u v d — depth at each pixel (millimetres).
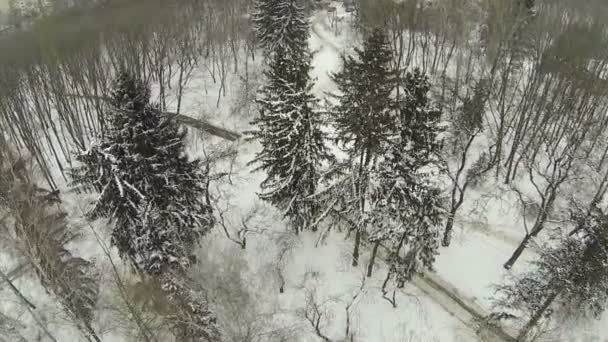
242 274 30531
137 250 24047
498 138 34156
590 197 35250
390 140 24234
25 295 28938
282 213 31109
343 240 32750
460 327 28453
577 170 35531
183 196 25562
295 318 28562
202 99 48219
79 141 41250
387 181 24859
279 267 30609
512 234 34312
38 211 27109
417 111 23516
